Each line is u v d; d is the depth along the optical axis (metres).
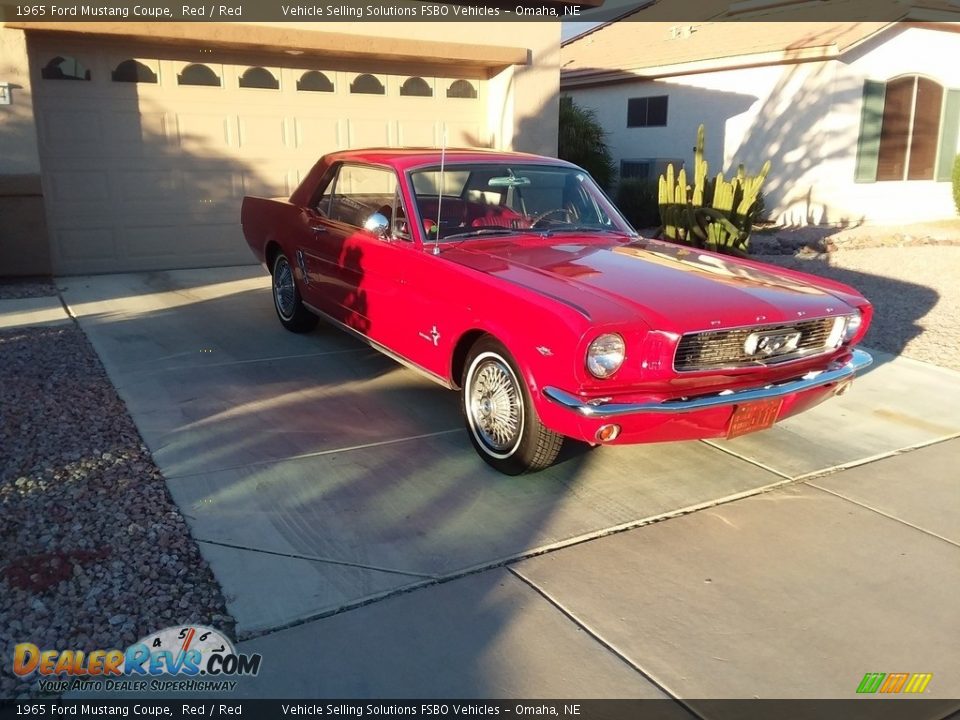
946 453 5.02
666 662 3.03
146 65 9.41
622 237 5.63
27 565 3.45
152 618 3.19
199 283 9.31
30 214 9.02
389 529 3.92
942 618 3.34
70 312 7.81
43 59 8.91
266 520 3.96
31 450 4.59
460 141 11.56
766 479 4.60
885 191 16.83
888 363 6.91
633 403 3.86
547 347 3.92
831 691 2.90
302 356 6.63
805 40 15.51
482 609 3.32
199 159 9.91
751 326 4.05
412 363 5.22
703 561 3.72
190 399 5.55
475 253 4.94
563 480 4.51
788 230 15.26
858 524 4.10
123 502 4.06
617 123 19.44
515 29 10.94
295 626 3.17
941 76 17.00
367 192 5.83
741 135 16.78
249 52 9.88
